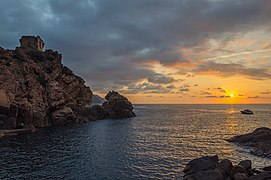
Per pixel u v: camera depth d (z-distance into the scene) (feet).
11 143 196.34
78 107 401.29
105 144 197.57
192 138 230.89
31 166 132.46
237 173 101.30
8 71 305.94
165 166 134.00
